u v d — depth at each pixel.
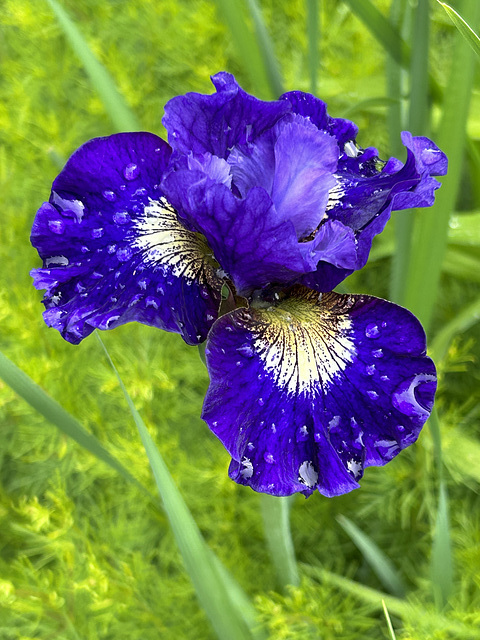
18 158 0.30
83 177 0.15
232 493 0.26
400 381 0.15
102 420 0.26
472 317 0.27
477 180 0.29
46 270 0.15
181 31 0.31
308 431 0.15
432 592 0.24
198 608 0.26
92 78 0.23
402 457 0.28
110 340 0.29
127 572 0.23
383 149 0.33
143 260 0.16
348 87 0.31
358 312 0.16
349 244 0.15
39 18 0.30
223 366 0.14
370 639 0.24
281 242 0.14
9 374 0.17
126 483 0.28
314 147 0.15
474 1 0.22
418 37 0.22
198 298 0.16
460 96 0.22
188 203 0.14
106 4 0.32
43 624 0.24
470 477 0.28
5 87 0.32
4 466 0.32
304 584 0.22
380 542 0.29
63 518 0.23
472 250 0.29
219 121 0.16
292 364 0.15
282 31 0.33
